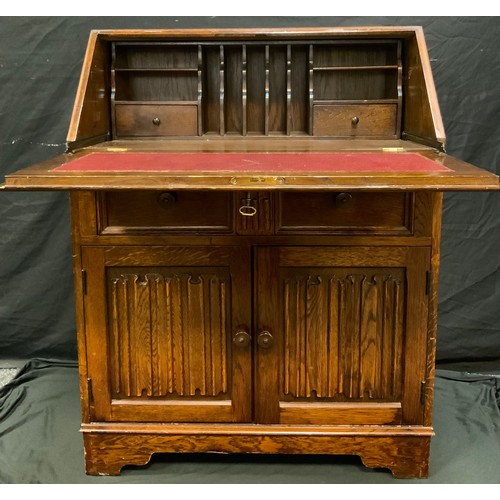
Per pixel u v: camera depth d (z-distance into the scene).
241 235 1.94
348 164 1.72
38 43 2.66
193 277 1.98
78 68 2.68
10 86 2.68
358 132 2.36
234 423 2.08
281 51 2.41
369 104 2.34
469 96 2.67
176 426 2.07
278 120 2.46
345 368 2.03
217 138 2.37
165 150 2.05
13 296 2.86
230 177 1.56
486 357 2.88
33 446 2.24
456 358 2.89
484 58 2.64
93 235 1.94
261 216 1.92
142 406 2.07
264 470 2.12
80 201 1.93
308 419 2.06
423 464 2.06
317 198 1.91
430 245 1.93
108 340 2.03
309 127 2.37
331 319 2.00
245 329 2.01
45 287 2.85
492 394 2.59
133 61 2.44
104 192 1.92
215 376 2.05
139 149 2.07
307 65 2.41
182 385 2.06
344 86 2.46
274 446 2.07
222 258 1.96
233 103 2.45
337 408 2.05
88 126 2.15
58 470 2.11
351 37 2.29
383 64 2.43
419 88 2.19
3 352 2.92
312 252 1.94
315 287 1.98
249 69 2.43
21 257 2.82
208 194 1.92
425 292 1.96
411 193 1.90
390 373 2.03
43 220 2.79
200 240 1.94
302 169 1.63
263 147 2.13
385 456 2.06
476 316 2.84
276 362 2.02
